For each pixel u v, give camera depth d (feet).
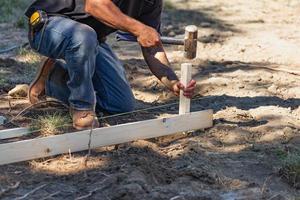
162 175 16.40
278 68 26.40
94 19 18.63
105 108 20.15
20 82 23.72
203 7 36.78
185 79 18.60
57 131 18.60
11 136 18.22
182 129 18.90
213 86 23.65
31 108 20.52
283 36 31.55
